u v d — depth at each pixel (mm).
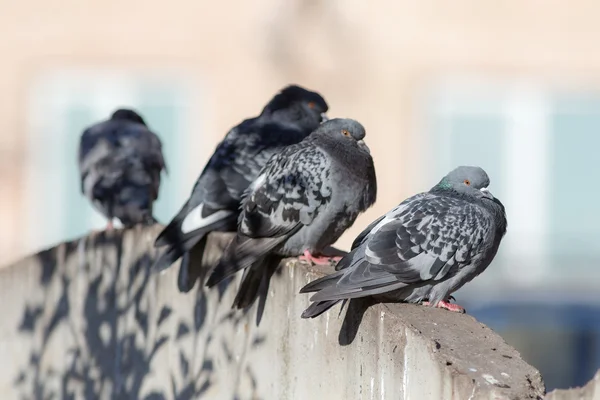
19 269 9148
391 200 16188
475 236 5836
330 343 6094
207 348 7508
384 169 16219
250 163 7969
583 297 16062
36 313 9031
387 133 16203
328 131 7254
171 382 7848
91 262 8602
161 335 7945
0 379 9273
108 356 8430
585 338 15188
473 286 15938
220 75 16297
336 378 6016
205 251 7609
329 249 8125
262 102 16219
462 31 16188
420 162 16281
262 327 6926
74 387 8727
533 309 15656
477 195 6219
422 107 16250
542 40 16250
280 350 6703
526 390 4504
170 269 7863
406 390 5168
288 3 16156
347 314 5902
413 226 5793
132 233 8250
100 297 8523
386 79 16188
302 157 7070
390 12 16125
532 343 15281
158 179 9695
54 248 8891
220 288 7387
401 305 5664
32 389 9031
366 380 5648
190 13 16312
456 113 16281
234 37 16250
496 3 16156
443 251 5750
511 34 16219
